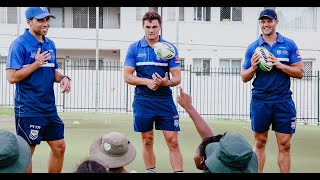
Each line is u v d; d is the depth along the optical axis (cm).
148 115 643
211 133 412
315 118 1986
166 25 2486
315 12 2403
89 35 2598
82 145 1019
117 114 2109
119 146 336
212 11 2478
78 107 2297
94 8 2597
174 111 647
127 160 338
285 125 639
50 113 573
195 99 2219
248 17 2462
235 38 2467
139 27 2562
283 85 636
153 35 643
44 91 566
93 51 2625
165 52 635
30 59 561
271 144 1095
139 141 1115
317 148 1047
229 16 2472
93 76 2319
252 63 632
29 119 562
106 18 2591
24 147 290
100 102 2295
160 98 642
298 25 2414
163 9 2492
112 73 2289
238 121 1967
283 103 636
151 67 642
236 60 2475
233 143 285
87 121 1669
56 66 589
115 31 2570
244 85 2180
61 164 592
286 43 643
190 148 1005
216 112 2206
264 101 638
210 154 303
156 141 1099
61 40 2592
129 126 1499
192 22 2470
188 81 2233
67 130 1350
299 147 1064
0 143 274
